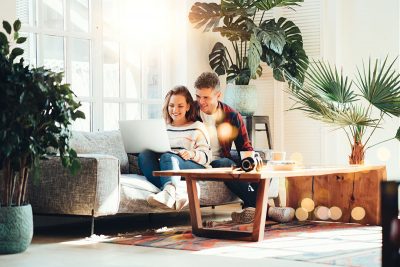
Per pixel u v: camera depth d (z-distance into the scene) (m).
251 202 5.30
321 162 6.88
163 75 6.67
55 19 5.62
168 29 6.71
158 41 6.61
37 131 4.05
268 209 5.35
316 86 5.68
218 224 5.12
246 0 6.48
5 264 3.68
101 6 6.03
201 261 3.65
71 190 4.54
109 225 5.39
